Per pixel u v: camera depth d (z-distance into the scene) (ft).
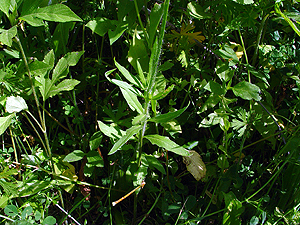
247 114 1.61
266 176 1.76
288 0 1.76
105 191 1.64
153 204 1.56
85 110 1.75
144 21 1.74
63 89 1.30
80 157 1.46
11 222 1.26
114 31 1.38
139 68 1.21
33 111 1.64
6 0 1.04
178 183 1.64
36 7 1.06
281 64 1.72
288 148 1.53
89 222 1.61
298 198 1.51
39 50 1.56
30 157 1.44
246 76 1.83
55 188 1.50
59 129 1.76
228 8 1.54
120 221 1.57
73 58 1.29
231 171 1.60
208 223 1.61
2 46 1.48
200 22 1.78
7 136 1.61
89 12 1.63
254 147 1.88
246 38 1.88
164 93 1.19
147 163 1.42
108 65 1.72
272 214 1.52
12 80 1.28
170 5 1.68
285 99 1.78
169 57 1.70
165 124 1.53
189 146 1.58
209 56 1.78
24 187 1.36
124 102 1.57
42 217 1.38
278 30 1.95
